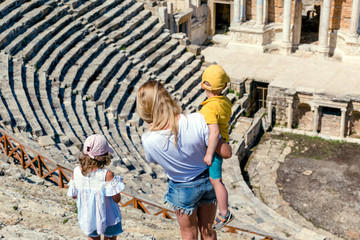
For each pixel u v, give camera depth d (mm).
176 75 29844
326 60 36750
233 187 24672
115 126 22328
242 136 29312
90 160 6703
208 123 5539
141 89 5520
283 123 32750
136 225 10016
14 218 9094
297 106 31984
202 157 5633
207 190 5770
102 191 6738
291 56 37688
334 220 23812
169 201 5883
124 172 18062
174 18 35656
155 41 31266
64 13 28547
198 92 29766
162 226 10641
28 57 23828
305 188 26375
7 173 13109
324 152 29719
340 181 26750
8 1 26547
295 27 38344
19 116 18188
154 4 33688
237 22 39156
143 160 20141
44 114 19750
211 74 5641
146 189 17219
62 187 13070
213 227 5754
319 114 31375
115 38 29219
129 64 27891
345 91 31297
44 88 21969
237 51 39031
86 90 24094
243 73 34719
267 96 32406
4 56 22703
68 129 19438
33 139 17453
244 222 20703
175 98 27609
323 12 35969
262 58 37438
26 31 25219
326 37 36656
